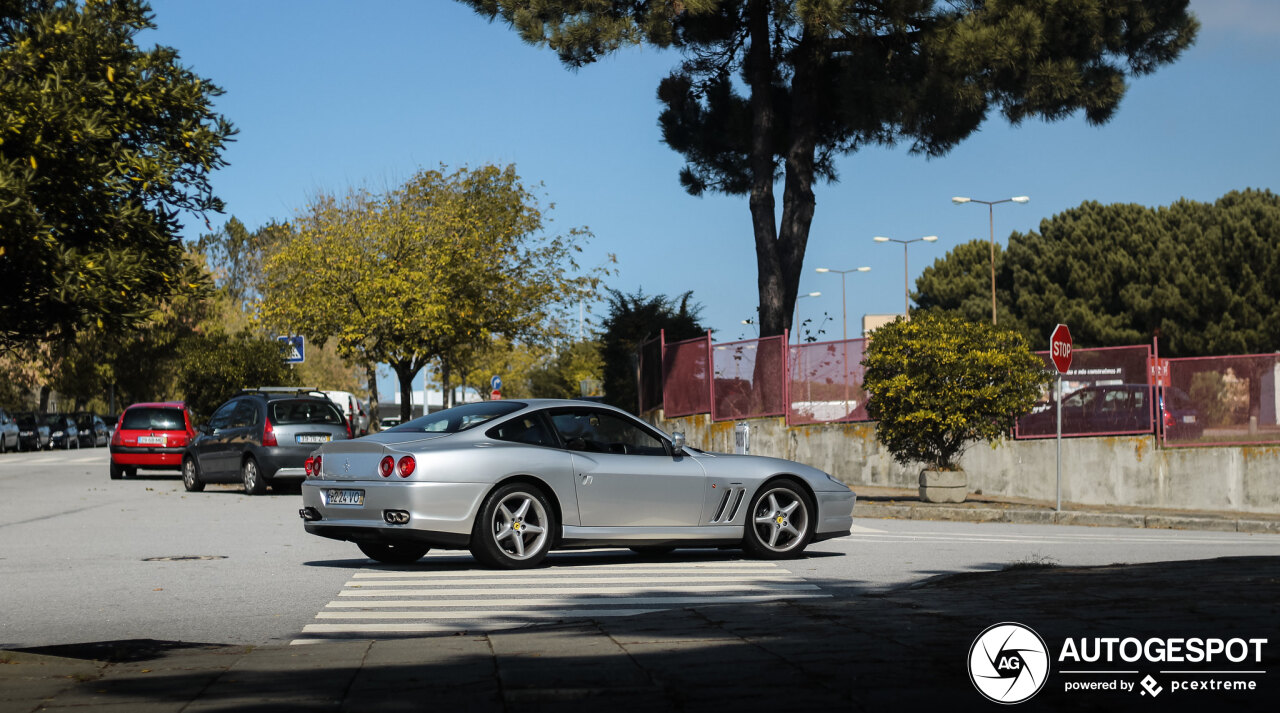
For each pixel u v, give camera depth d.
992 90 26.02
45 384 63.19
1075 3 24.45
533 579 10.06
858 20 23.95
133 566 11.19
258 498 21.50
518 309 38.41
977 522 18.64
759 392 26.33
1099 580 8.74
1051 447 23.41
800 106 28.19
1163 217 64.19
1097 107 25.80
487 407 11.35
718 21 28.84
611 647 6.25
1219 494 22.95
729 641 6.36
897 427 20.41
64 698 5.22
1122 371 23.34
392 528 10.38
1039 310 65.25
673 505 11.26
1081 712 4.67
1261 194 64.06
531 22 25.73
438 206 37.31
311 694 5.21
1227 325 58.94
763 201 27.95
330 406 22.58
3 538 13.99
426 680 5.46
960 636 6.41
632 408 35.94
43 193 6.73
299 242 35.84
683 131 34.06
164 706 5.04
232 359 36.53
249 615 8.26
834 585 9.64
